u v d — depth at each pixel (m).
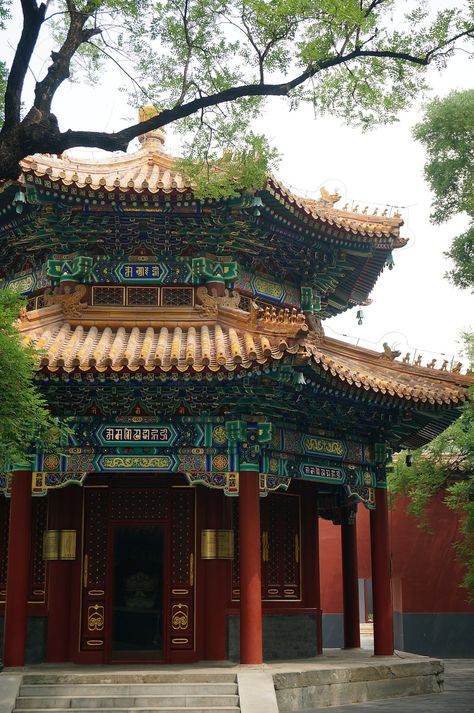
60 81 15.79
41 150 15.23
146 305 25.73
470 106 26.08
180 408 23.64
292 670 22.47
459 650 39.59
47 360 21.44
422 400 24.81
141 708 20.20
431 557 40.72
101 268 25.89
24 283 27.41
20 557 22.72
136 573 25.19
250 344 22.36
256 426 23.55
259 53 18.48
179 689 21.02
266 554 26.50
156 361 21.55
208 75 18.59
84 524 25.20
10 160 14.91
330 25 17.77
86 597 24.73
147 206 24.66
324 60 17.77
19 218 26.36
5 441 18.16
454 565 40.53
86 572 24.91
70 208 25.05
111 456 23.39
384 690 24.45
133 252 26.08
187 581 24.92
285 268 28.17
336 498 30.80
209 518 25.14
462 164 25.95
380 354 27.39
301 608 26.70
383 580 26.94
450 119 26.30
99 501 25.41
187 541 25.20
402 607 40.25
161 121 16.31
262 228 26.25
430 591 40.34
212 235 25.77
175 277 25.86
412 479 38.78
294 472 24.61
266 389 22.80
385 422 27.03
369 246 28.25
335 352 27.09
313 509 28.03
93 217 25.30
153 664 24.09
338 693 23.16
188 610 24.72
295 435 24.83
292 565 27.06
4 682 21.00
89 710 20.09
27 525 22.95
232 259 26.23
